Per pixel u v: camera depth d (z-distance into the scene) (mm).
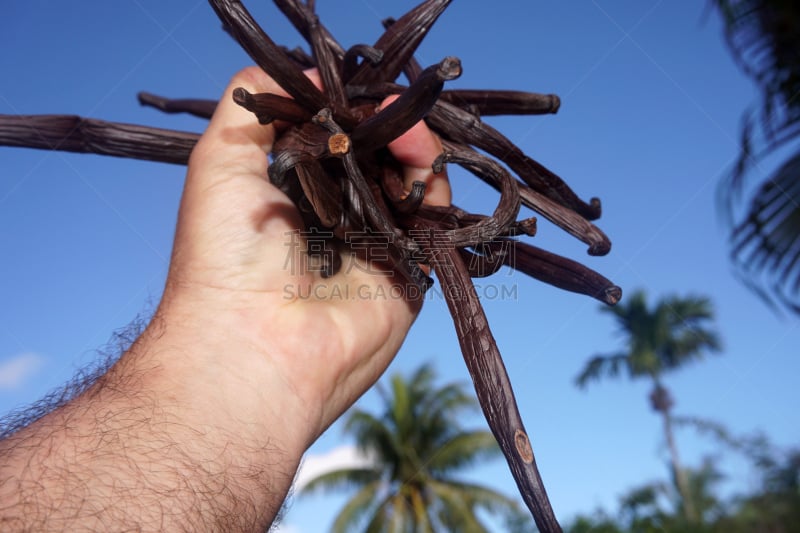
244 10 231
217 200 257
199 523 189
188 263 252
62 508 172
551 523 202
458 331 230
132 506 180
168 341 234
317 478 3391
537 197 289
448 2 289
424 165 279
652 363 4121
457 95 302
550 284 283
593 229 286
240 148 265
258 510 210
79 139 289
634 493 3643
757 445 3270
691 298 4203
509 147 289
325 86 288
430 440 3539
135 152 292
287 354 240
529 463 208
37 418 213
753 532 3088
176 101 353
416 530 3271
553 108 303
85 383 229
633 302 4273
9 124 282
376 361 277
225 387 223
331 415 259
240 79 273
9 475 177
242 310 244
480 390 221
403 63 292
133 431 197
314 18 294
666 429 3963
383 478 3459
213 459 204
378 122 232
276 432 226
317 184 235
